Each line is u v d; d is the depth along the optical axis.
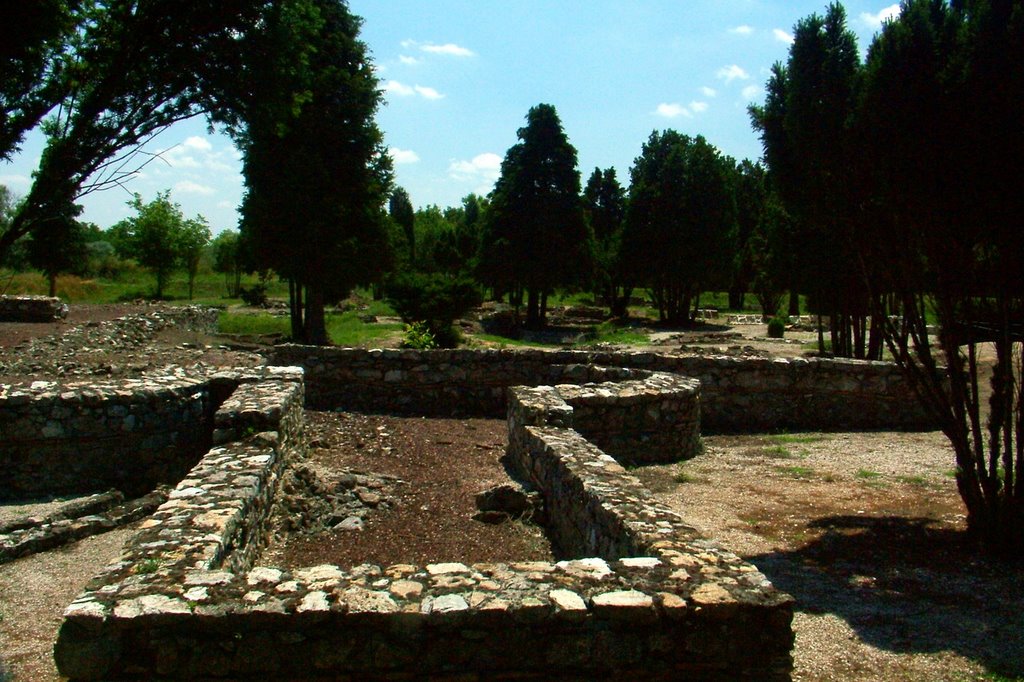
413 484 7.90
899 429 11.88
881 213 6.16
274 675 3.26
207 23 5.49
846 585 5.40
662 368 12.07
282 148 22.09
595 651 3.36
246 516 5.09
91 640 3.19
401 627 3.29
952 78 5.45
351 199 23.16
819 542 6.34
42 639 4.64
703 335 31.12
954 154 5.45
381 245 24.05
